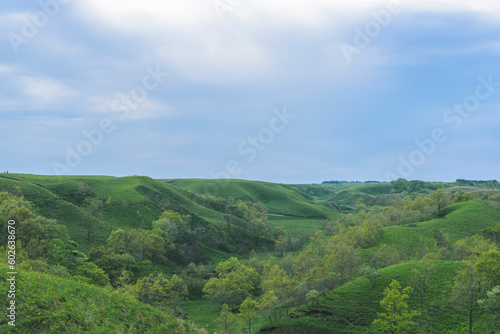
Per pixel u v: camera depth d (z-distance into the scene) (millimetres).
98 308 38625
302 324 84000
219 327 97000
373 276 94812
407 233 149875
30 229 117688
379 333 74312
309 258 136125
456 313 74062
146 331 39594
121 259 128500
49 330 29859
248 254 197625
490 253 72875
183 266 164500
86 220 160375
